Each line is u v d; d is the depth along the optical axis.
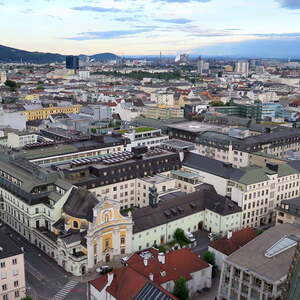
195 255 130.25
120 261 145.75
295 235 126.88
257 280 110.38
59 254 141.12
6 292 120.00
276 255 117.19
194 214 168.38
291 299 76.69
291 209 167.75
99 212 137.88
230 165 193.25
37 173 170.50
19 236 165.50
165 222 158.12
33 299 122.88
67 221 148.50
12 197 168.38
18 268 121.06
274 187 186.38
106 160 193.62
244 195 174.50
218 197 172.50
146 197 188.25
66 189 157.12
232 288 116.62
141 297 104.88
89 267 137.50
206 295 126.94
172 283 120.69
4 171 178.25
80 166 187.75
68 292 126.88
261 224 185.50
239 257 117.81
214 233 167.75
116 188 186.00
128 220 145.12
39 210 158.50
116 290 111.44
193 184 191.12
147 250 146.50
